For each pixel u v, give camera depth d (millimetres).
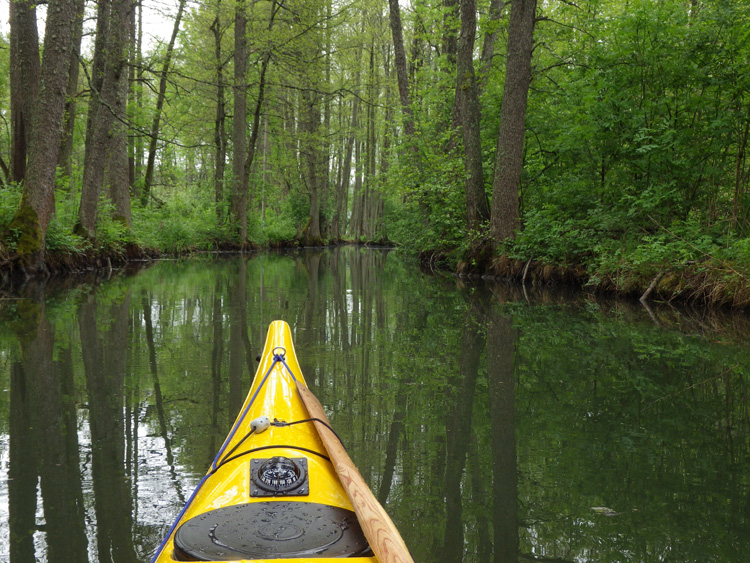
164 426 4027
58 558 2393
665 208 11953
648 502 3062
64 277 14367
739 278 9844
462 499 3057
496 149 16797
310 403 2902
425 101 20766
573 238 13586
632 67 12422
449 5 20875
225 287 13133
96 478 3176
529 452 3758
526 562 2447
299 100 34688
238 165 29562
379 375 5656
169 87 28516
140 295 11297
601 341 7422
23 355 6133
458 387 5289
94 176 16547
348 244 55219
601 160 13328
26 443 3699
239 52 25781
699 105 11648
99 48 16266
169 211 27578
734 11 10961
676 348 6992
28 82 16516
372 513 1848
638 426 4297
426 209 21031
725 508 2994
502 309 10359
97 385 5043
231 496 2020
